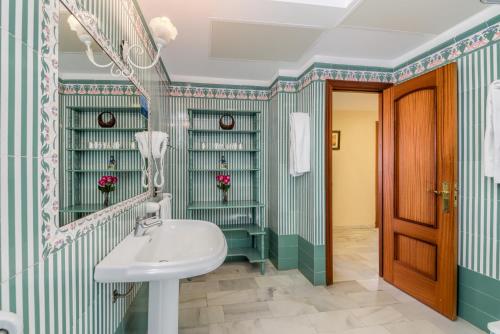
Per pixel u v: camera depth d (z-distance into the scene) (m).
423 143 2.44
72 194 0.91
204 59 2.87
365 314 2.26
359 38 2.41
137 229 1.50
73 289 0.91
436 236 2.29
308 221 2.97
